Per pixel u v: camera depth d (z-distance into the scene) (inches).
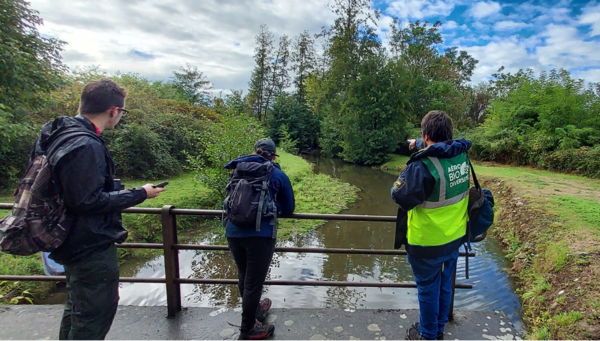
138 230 266.2
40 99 321.4
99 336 63.7
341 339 91.5
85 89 60.8
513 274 225.0
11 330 94.0
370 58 984.9
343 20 1012.5
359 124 1028.5
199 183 410.3
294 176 598.9
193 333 93.3
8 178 316.8
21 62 280.4
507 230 299.4
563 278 176.1
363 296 204.4
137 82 564.1
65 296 183.6
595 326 128.2
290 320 99.9
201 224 323.6
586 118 569.9
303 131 1430.9
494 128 672.4
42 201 54.3
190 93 1633.9
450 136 78.0
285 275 235.9
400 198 71.5
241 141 342.3
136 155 436.8
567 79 616.4
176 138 511.8
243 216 78.1
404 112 995.9
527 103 635.5
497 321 101.1
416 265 80.4
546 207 283.3
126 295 197.3
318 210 419.2
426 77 1131.3
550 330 144.9
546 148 551.5
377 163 1005.2
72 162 53.2
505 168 559.5
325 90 1077.1
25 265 184.7
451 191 74.9
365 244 304.3
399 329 96.3
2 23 284.2
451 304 100.7
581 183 405.4
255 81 1603.1
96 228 58.6
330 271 243.4
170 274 98.7
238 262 89.6
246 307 85.3
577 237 213.5
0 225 54.0
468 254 85.1
